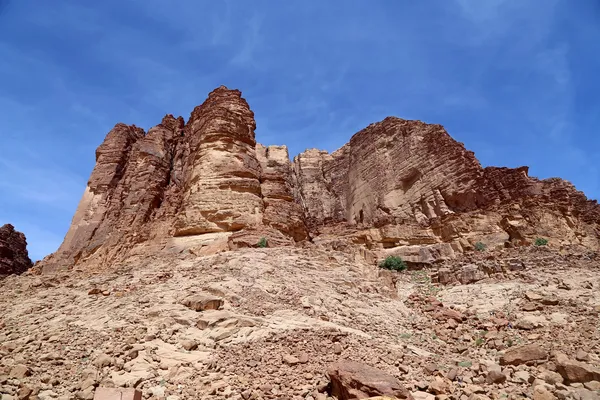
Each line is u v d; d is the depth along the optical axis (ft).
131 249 134.62
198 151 145.69
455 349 51.42
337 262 91.86
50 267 139.23
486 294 80.64
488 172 174.09
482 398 30.27
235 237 112.88
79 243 149.59
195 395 32.78
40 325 55.72
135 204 156.35
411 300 80.69
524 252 111.14
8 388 30.40
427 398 31.60
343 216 265.34
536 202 144.25
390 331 58.44
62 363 38.19
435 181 181.98
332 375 32.94
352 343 46.55
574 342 48.67
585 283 76.48
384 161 217.97
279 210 133.49
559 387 32.19
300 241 124.36
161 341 45.85
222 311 54.95
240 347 43.73
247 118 166.20
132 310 58.03
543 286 78.95
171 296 64.39
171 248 121.70
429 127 203.41
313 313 59.47
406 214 189.98
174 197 157.58
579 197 186.19
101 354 39.91
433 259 137.59
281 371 36.76
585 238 136.46
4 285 111.96
